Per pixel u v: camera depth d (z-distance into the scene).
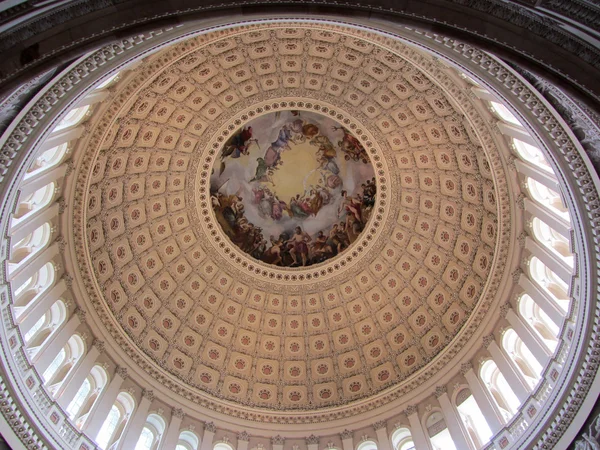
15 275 19.23
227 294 32.38
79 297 24.02
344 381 29.98
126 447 22.67
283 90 29.89
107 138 25.33
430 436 24.58
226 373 29.98
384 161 31.14
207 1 10.30
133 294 28.45
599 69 9.60
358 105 29.86
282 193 34.75
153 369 26.70
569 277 19.11
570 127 13.52
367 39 21.12
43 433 17.86
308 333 32.19
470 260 28.06
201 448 25.47
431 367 26.86
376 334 31.08
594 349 16.83
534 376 21.34
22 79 9.59
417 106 27.84
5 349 17.17
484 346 24.84
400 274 31.50
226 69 27.69
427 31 10.62
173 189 30.81
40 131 13.23
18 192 16.98
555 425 17.67
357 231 33.56
